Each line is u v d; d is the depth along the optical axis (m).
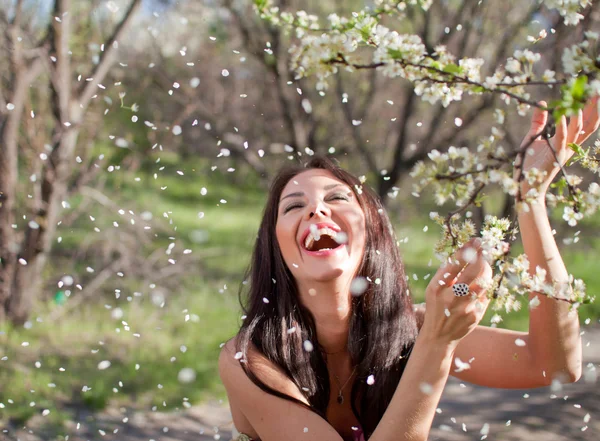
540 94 3.73
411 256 8.70
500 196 8.12
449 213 1.25
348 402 1.71
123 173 6.59
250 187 14.41
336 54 1.33
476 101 7.67
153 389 4.89
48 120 6.07
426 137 8.21
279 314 1.68
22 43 5.79
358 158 9.45
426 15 7.20
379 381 1.68
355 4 8.78
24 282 5.99
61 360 5.31
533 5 5.27
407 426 1.39
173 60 7.80
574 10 1.22
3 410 4.32
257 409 1.57
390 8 1.40
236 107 9.93
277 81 8.38
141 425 4.31
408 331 1.75
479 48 8.11
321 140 9.30
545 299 1.54
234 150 8.90
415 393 1.40
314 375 1.65
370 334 1.69
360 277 1.68
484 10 7.75
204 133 9.30
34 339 5.70
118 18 6.50
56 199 5.77
